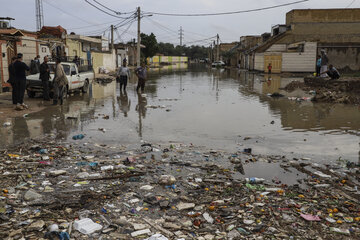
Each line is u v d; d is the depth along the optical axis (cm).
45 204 408
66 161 576
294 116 1040
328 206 420
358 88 1664
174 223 371
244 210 404
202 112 1110
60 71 1184
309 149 680
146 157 611
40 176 503
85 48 3453
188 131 825
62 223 362
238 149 676
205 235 348
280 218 386
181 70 4878
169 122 934
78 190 454
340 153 653
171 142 720
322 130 848
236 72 4306
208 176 518
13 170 522
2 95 1382
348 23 4059
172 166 564
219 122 942
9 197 423
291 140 748
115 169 540
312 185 491
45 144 679
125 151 645
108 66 4138
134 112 1093
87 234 343
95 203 416
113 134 780
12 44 1563
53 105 1196
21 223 359
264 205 419
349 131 834
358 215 396
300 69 3694
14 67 1053
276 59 3719
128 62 5703
